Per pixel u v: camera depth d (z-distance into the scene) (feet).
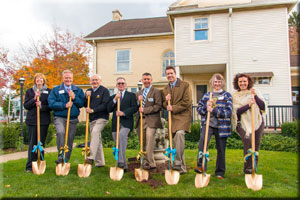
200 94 47.88
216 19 38.83
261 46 37.29
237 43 38.04
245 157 11.68
